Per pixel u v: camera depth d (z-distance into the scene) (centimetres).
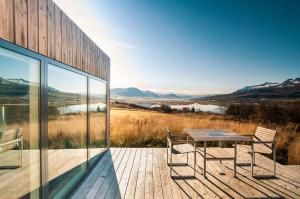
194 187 405
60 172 335
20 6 217
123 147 744
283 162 699
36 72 259
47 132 288
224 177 456
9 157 230
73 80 394
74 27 389
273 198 370
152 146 814
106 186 402
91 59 505
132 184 413
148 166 518
